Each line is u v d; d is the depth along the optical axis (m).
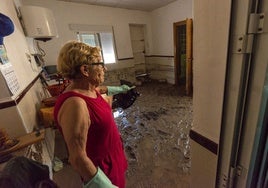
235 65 0.51
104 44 4.86
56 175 1.72
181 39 4.95
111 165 0.88
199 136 0.74
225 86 0.56
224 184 0.68
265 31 0.43
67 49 0.70
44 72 3.13
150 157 1.91
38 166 0.85
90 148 0.77
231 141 0.59
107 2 4.32
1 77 1.16
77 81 0.75
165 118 2.91
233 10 0.47
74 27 4.23
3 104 1.19
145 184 1.54
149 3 4.62
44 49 3.90
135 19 5.32
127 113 3.23
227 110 0.58
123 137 2.38
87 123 0.67
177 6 4.57
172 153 1.95
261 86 0.48
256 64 0.47
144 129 2.57
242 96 0.53
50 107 1.79
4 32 1.12
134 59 5.87
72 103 0.64
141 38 5.90
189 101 3.66
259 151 0.58
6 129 1.23
